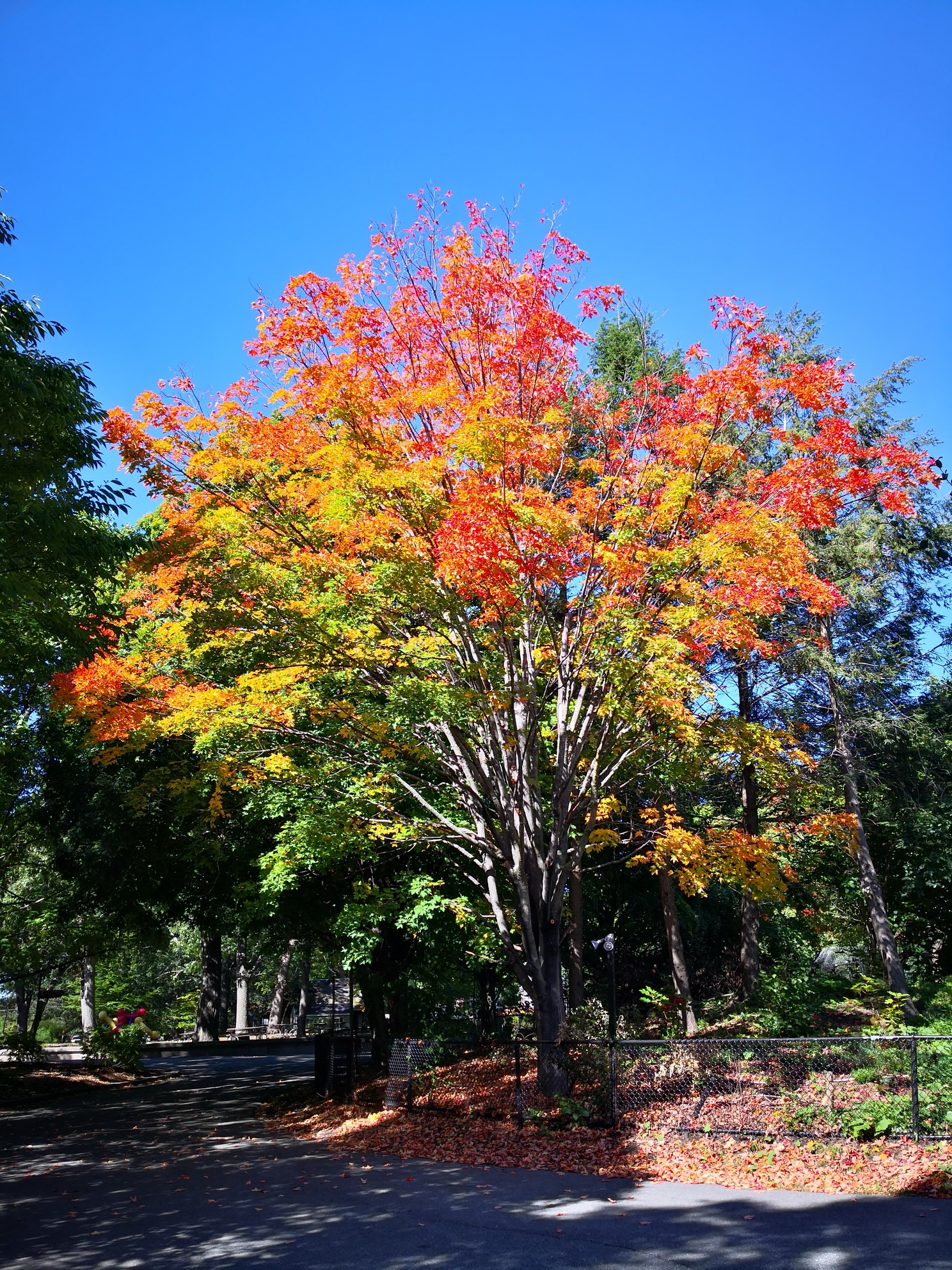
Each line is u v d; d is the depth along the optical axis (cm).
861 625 2291
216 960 3616
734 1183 945
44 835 2450
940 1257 682
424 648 1267
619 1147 1099
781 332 2302
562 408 1343
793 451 1670
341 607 1204
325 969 5069
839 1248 718
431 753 1407
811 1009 1798
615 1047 1240
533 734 1388
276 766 1317
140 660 1345
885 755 2344
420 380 1278
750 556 1185
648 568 1212
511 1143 1176
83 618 1406
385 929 1789
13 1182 1103
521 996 2448
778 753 1553
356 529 1191
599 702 1397
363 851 1483
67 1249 802
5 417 1182
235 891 1873
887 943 2117
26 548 1253
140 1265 749
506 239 1264
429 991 1958
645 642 1202
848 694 2197
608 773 1465
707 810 2369
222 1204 960
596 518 1232
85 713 1263
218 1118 1691
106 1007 5106
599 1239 780
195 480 1302
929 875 2512
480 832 1456
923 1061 1175
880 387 2241
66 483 1282
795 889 2734
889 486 1259
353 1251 772
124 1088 2311
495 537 1132
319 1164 1172
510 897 1753
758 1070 1269
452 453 1205
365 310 1261
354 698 1400
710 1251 731
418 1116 1382
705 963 2695
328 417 1246
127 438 1254
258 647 1332
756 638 1252
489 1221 851
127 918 2342
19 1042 2494
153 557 1296
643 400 1344
